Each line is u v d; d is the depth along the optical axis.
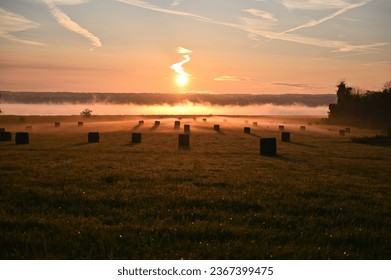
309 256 7.86
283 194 13.88
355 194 14.17
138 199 12.30
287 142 49.97
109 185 14.71
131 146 40.50
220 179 16.59
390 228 9.98
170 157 27.45
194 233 8.98
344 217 10.82
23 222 9.55
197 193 13.48
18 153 27.27
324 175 19.56
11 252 7.84
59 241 8.36
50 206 11.48
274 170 20.91
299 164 25.12
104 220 10.08
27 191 13.16
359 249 8.36
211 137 54.50
